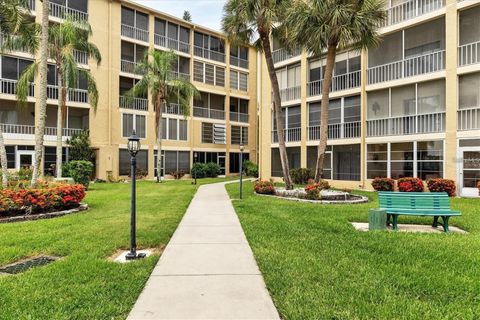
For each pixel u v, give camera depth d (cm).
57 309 362
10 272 502
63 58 1936
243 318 342
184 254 574
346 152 2045
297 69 2341
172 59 2692
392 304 375
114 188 1973
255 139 4012
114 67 2825
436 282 443
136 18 3027
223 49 3706
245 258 550
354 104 2002
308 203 1259
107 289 417
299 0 1400
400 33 1809
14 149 2330
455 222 852
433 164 1638
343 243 640
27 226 812
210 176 3422
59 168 1925
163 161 3162
